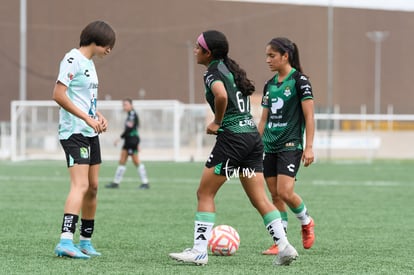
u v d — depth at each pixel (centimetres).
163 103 8938
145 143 8931
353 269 1780
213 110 1805
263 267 1788
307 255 2027
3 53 13988
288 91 2067
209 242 1995
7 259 1881
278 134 2091
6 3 14050
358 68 15562
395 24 15862
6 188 4550
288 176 2066
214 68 1758
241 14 14900
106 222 2811
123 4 14575
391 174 6159
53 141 8762
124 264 1814
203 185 1806
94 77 1972
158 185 4906
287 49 2072
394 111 14912
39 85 14000
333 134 9612
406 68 15912
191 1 14862
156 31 14738
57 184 4897
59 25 14200
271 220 1819
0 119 13875
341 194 4203
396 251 2111
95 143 1988
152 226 2689
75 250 1902
